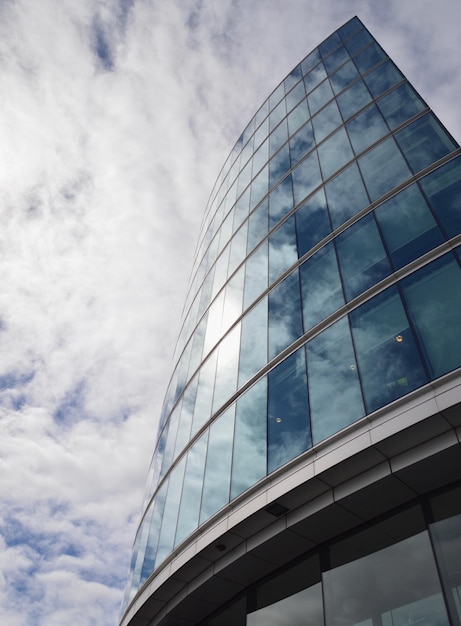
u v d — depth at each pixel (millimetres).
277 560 12547
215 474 14781
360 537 10875
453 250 11664
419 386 9969
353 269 14203
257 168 26750
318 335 13789
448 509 9570
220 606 14375
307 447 11562
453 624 8078
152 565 16344
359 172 17312
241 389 15984
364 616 9555
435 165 14375
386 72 20938
